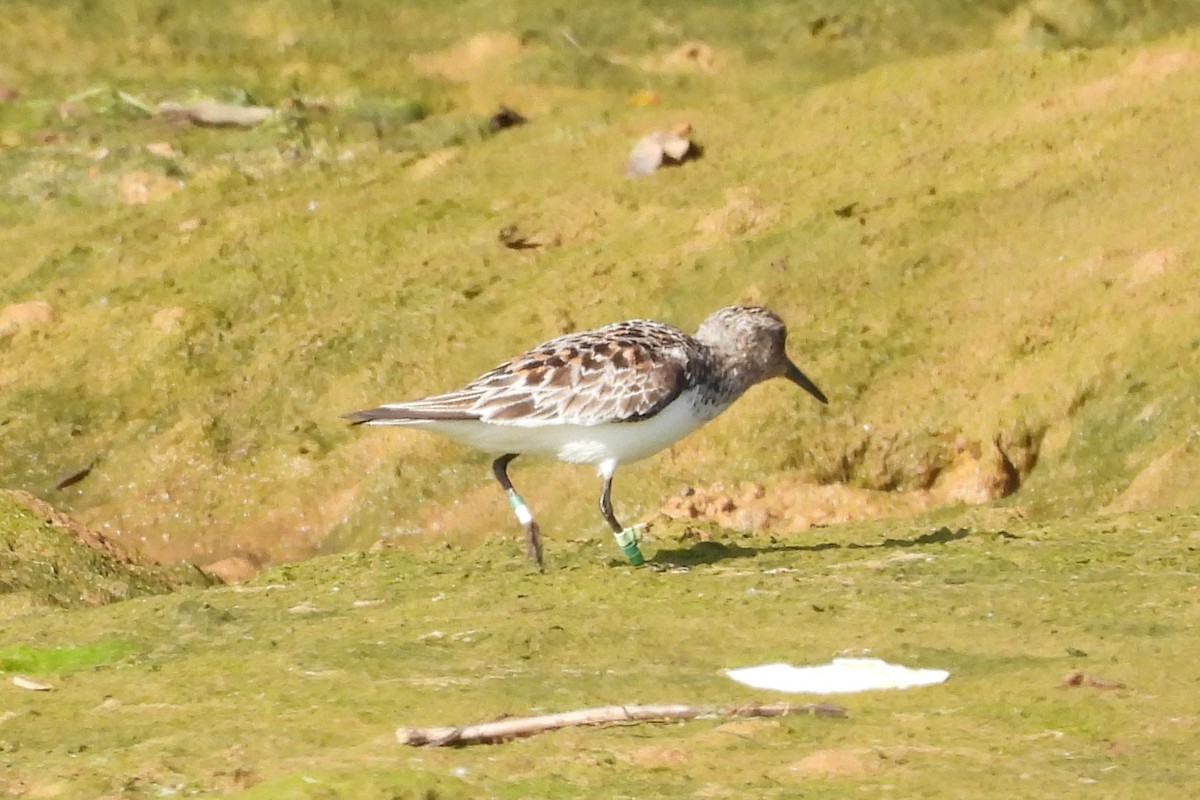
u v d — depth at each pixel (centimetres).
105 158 2175
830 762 747
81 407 1791
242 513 1655
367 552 1325
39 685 948
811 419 1556
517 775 745
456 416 1164
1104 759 749
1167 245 1612
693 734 799
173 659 998
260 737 823
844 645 956
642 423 1181
